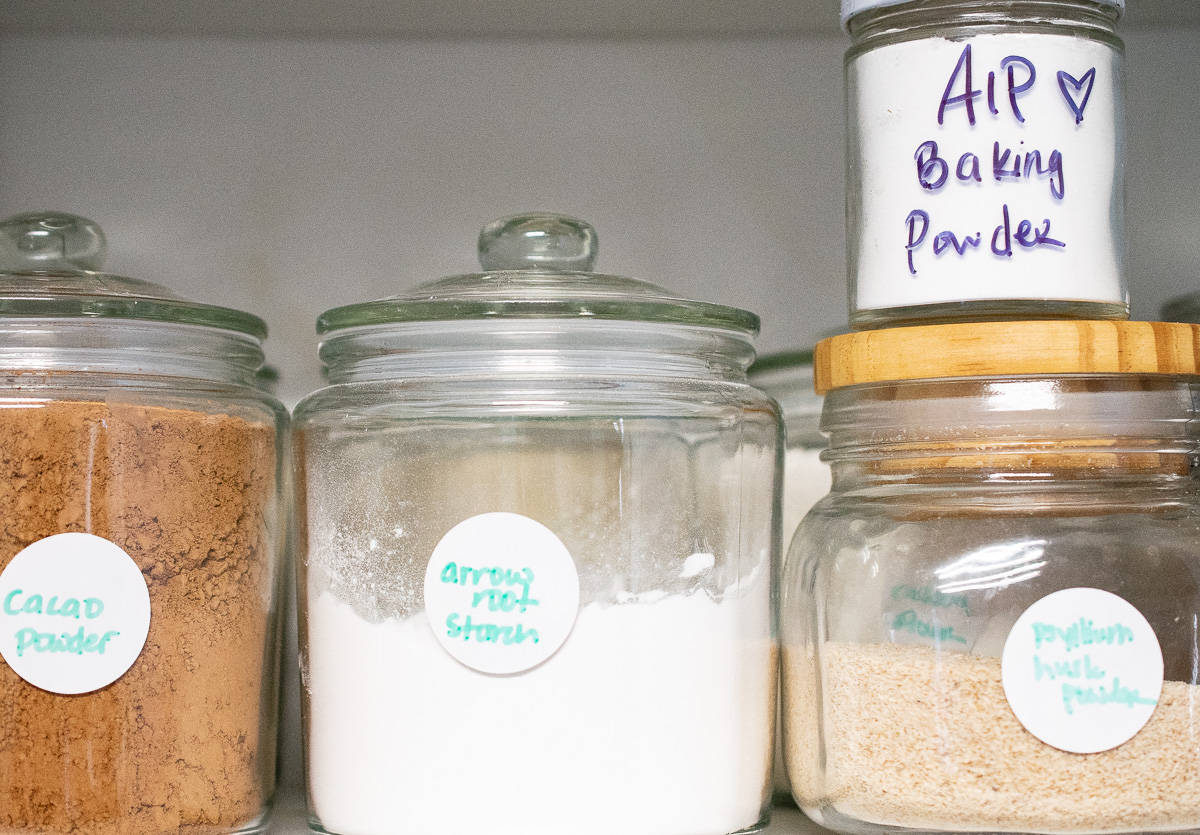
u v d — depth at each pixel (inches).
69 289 21.7
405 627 20.7
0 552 20.0
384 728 20.7
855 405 22.2
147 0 28.4
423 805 20.3
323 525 22.0
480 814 20.1
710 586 21.4
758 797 22.2
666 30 30.7
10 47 30.3
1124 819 19.5
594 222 30.8
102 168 30.4
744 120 31.0
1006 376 20.4
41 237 23.2
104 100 30.4
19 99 30.3
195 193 30.5
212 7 28.9
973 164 20.7
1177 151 31.0
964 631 20.0
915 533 20.9
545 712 20.1
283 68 30.6
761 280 30.9
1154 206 31.0
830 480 26.5
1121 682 19.6
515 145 30.8
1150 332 20.3
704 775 21.0
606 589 20.5
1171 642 19.9
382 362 21.9
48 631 19.9
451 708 20.3
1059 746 19.5
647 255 30.8
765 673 22.6
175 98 30.5
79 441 20.2
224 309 22.5
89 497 20.1
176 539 20.8
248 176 30.5
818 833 23.0
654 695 20.6
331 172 30.6
